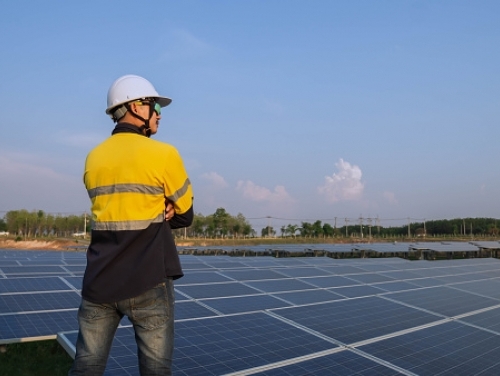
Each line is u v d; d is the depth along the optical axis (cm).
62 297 906
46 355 774
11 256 2220
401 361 616
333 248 4162
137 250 332
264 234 9175
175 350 591
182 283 1094
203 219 8369
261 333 694
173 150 348
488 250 4669
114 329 349
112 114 374
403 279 1473
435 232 10281
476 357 665
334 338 695
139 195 332
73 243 6219
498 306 1084
